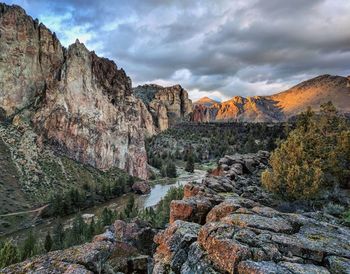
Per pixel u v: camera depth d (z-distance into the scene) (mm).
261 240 13633
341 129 50938
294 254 13234
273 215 17594
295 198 34719
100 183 185500
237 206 19062
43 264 11727
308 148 44375
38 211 128500
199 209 21797
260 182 41562
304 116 56375
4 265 43188
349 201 32875
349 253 13148
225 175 40688
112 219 89500
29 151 175500
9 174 151500
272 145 122875
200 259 13695
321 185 35469
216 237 13672
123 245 18297
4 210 120562
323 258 12945
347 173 39344
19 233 102938
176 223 18547
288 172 35625
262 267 11500
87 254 12570
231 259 12453
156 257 17219
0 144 170750
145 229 26000
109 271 13234
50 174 167375
